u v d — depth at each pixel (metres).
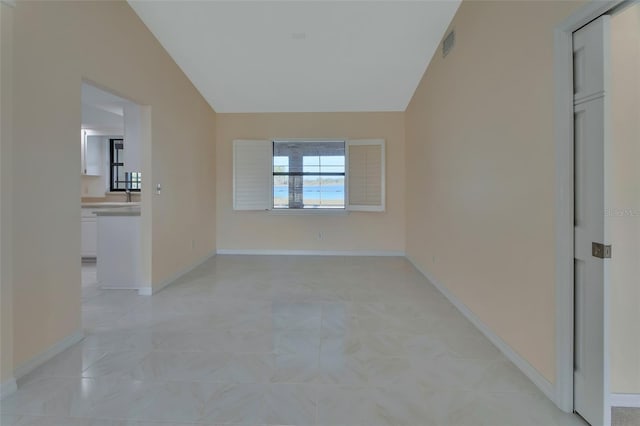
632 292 1.85
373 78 4.89
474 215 2.99
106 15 3.02
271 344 2.62
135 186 6.40
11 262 1.98
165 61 4.16
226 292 3.97
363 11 3.49
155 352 2.48
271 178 6.15
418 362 2.34
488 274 2.71
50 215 2.38
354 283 4.36
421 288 4.13
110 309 3.39
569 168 1.80
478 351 2.50
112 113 5.69
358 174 6.00
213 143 6.05
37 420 1.74
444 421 1.74
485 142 2.75
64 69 2.51
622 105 1.81
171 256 4.39
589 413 1.71
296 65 4.55
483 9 2.77
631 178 1.82
